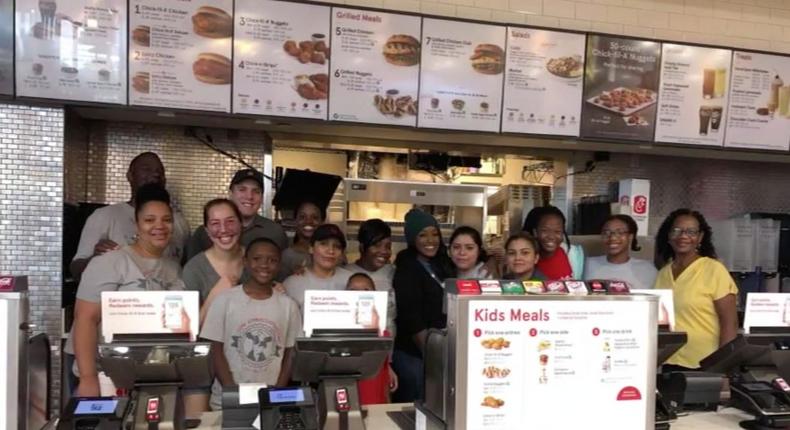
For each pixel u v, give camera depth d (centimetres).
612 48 414
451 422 169
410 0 400
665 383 222
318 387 187
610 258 329
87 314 235
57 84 330
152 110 347
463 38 390
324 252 288
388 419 208
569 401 176
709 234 306
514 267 300
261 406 172
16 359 159
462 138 429
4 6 321
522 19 422
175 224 343
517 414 172
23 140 335
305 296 186
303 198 411
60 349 339
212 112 354
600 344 179
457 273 335
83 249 310
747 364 225
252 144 422
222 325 235
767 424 204
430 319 322
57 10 328
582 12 433
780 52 455
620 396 180
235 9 354
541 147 476
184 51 347
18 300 159
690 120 430
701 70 430
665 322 205
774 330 221
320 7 367
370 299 188
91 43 334
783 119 448
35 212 339
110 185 398
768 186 526
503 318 171
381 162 473
